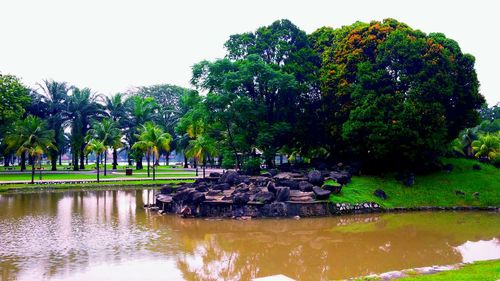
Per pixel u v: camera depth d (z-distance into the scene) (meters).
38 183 49.38
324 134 44.19
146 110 76.75
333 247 21.88
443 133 37.31
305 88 40.97
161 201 32.94
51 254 19.42
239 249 21.42
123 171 74.56
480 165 42.69
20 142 51.28
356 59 40.22
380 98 36.69
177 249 20.97
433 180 38.38
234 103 37.19
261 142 38.25
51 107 68.25
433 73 37.28
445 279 13.70
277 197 30.52
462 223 28.36
